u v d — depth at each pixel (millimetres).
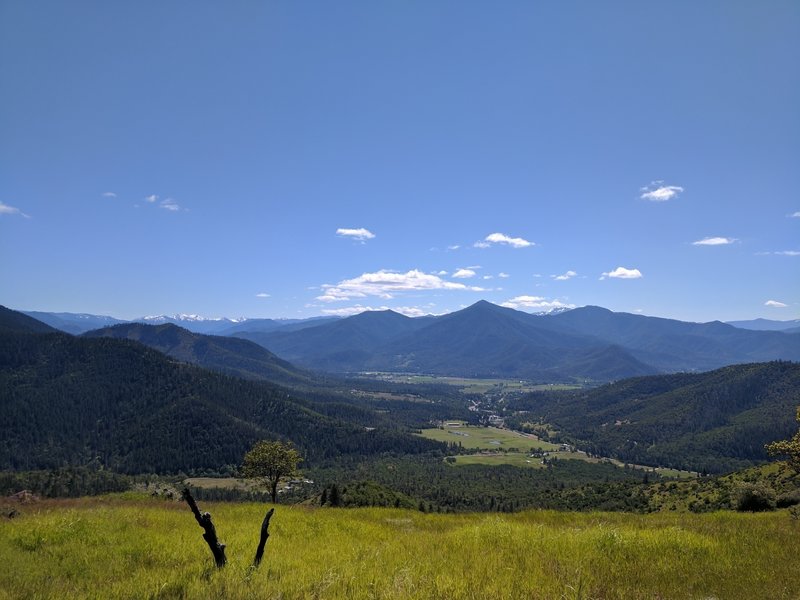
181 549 12469
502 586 8797
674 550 12188
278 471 48406
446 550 12656
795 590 8781
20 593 8312
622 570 10234
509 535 14594
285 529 17578
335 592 8484
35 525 14766
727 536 14328
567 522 20844
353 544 14602
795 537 13984
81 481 162500
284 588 8609
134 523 16734
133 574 9711
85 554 11500
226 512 22891
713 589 8859
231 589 8375
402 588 8578
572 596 8234
